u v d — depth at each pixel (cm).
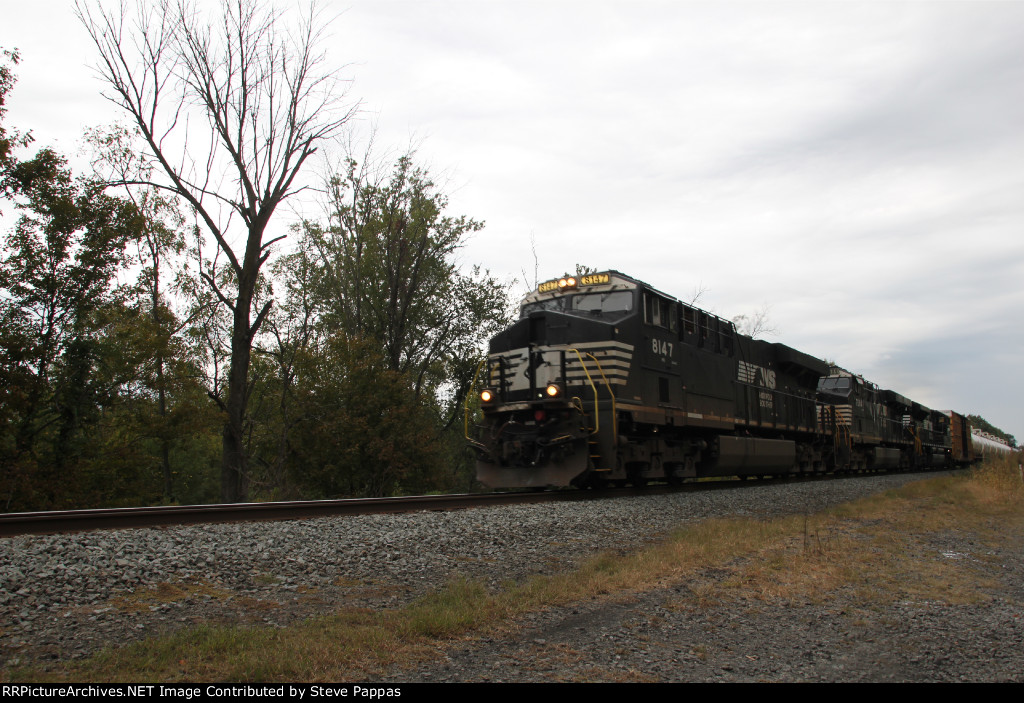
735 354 2050
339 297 3139
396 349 3125
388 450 2584
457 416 3588
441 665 506
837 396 2823
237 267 2364
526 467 1489
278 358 2833
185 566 709
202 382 3017
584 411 1456
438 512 1110
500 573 789
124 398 2792
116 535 780
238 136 2359
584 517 1116
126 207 2677
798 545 999
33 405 2488
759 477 2336
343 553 801
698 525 1123
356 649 521
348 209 3116
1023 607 718
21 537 747
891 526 1224
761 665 529
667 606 676
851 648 577
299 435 2720
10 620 551
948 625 645
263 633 537
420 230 3120
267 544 803
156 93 2234
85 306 2619
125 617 575
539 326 1577
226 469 2358
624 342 1491
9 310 2492
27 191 2438
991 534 1202
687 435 1841
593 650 546
